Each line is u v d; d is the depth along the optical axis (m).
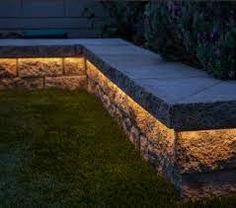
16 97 5.68
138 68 4.14
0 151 3.61
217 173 2.77
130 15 7.75
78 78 6.23
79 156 3.50
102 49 5.80
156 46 4.68
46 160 3.41
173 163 2.81
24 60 6.04
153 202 2.71
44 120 4.56
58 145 3.76
